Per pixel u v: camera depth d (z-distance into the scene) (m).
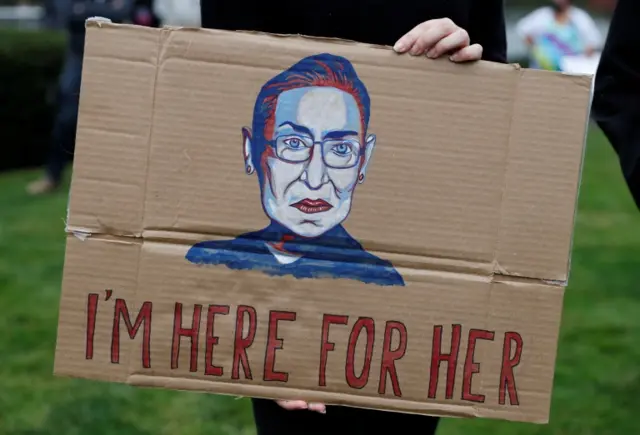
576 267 10.12
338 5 3.73
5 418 6.37
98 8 12.50
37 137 15.41
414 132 3.43
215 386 3.47
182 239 3.44
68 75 12.39
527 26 16.89
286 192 3.44
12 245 10.38
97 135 3.42
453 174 3.44
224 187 3.43
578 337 7.95
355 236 3.45
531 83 3.42
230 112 3.42
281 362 3.47
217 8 3.83
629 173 3.77
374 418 3.89
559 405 6.68
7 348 7.52
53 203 12.70
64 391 6.84
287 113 3.42
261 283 3.45
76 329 3.45
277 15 3.80
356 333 3.46
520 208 3.44
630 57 3.74
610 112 3.82
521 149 3.43
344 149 3.43
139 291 3.44
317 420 3.87
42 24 16.86
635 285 9.48
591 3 34.34
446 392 3.47
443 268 3.45
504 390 3.47
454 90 3.42
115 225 3.43
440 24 3.40
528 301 3.46
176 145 3.42
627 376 7.15
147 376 3.47
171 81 3.41
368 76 3.42
